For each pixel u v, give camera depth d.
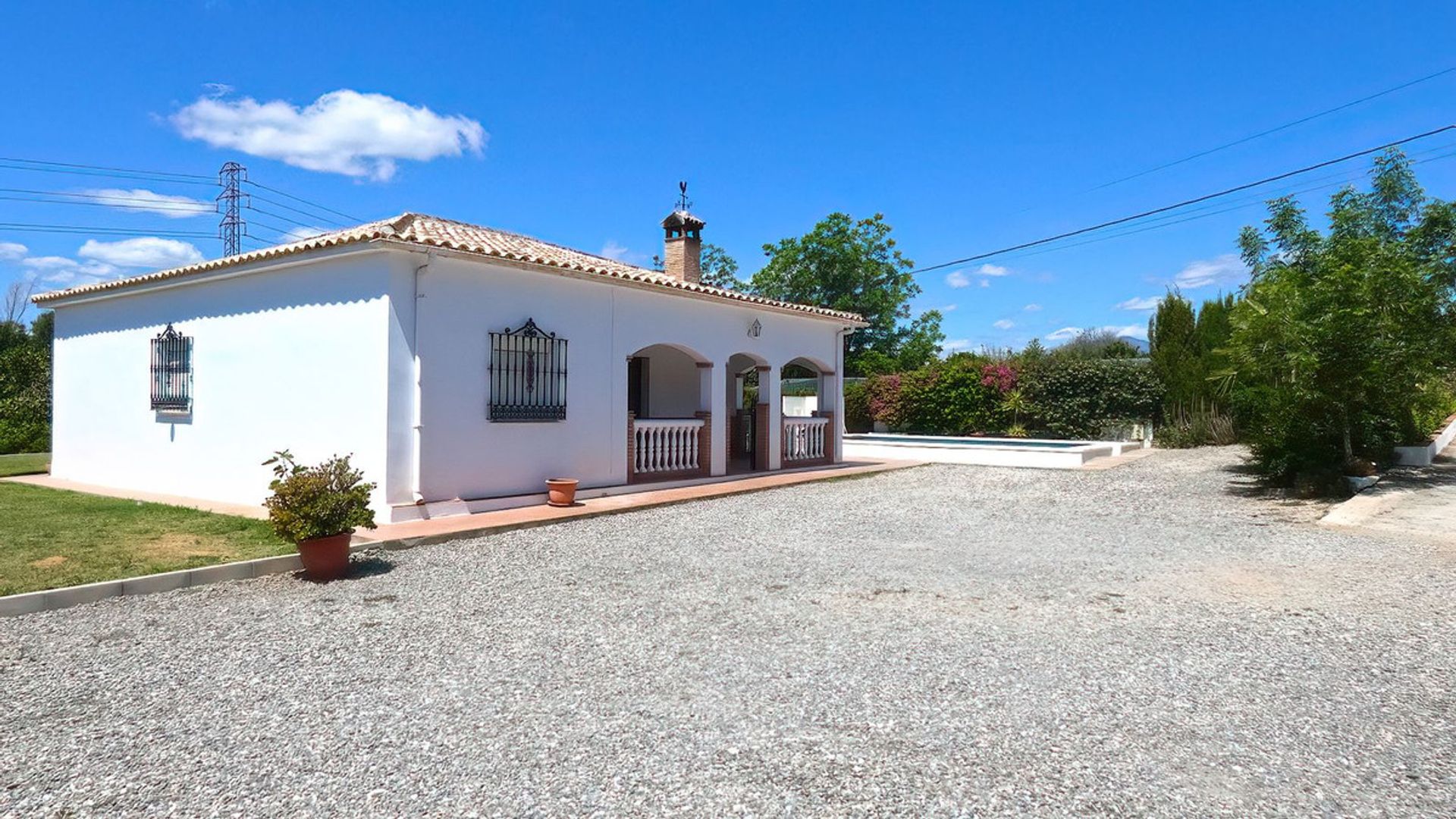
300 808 3.19
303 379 10.50
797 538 9.34
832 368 18.22
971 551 8.57
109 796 3.28
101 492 12.40
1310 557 8.03
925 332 39.41
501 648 5.19
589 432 12.30
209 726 3.97
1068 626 5.67
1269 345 12.27
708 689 4.45
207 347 11.77
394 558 8.16
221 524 9.22
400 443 9.75
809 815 3.12
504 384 10.97
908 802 3.22
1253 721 4.01
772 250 39.09
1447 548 8.27
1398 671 4.71
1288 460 12.70
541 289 11.49
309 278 10.50
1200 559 8.02
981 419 24.67
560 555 8.33
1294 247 20.03
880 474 16.75
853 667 4.79
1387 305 11.60
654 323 13.44
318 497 7.23
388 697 4.36
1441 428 21.17
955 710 4.15
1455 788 3.32
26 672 4.76
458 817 3.12
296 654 5.09
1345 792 3.30
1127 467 17.11
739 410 19.14
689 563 7.94
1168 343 22.20
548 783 3.38
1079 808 3.18
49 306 14.55
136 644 5.31
